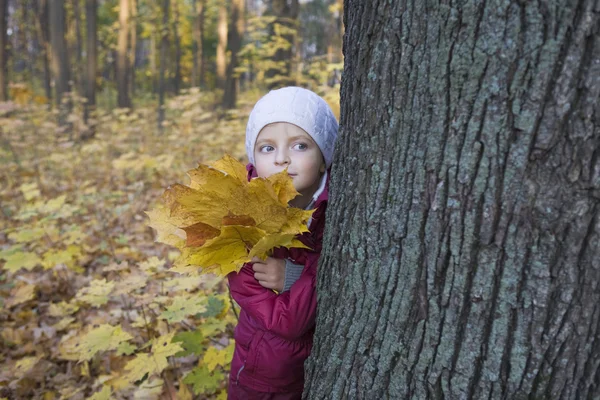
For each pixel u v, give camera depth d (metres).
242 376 1.46
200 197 1.15
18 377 2.27
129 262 3.53
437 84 0.88
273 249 1.30
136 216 4.52
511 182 0.83
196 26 23.17
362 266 1.09
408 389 1.04
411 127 0.94
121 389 2.22
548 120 0.78
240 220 1.13
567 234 0.82
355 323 1.13
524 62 0.78
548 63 0.77
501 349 0.91
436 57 0.88
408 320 1.02
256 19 7.80
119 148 6.75
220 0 14.21
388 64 0.97
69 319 2.58
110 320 2.72
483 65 0.82
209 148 6.11
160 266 2.29
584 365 0.88
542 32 0.76
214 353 1.95
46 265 2.91
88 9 11.55
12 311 2.97
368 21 1.01
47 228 3.69
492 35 0.80
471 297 0.92
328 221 1.21
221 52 13.90
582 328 0.86
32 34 22.81
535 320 0.87
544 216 0.82
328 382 1.21
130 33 20.00
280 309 1.27
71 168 6.05
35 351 2.57
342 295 1.16
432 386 1.00
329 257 1.20
